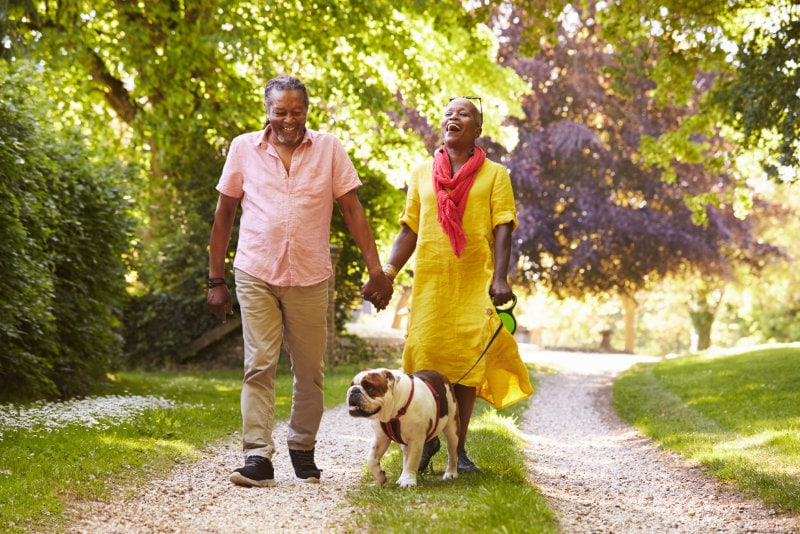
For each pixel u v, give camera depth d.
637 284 32.84
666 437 8.69
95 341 11.53
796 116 11.52
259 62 14.53
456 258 5.77
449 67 18.28
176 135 17.52
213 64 15.79
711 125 16.22
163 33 15.95
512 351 5.84
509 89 18.92
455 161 5.95
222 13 14.30
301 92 5.41
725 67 14.15
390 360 21.67
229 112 15.60
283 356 18.42
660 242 30.41
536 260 30.70
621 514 5.12
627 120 30.42
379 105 15.48
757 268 34.22
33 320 9.10
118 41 15.73
